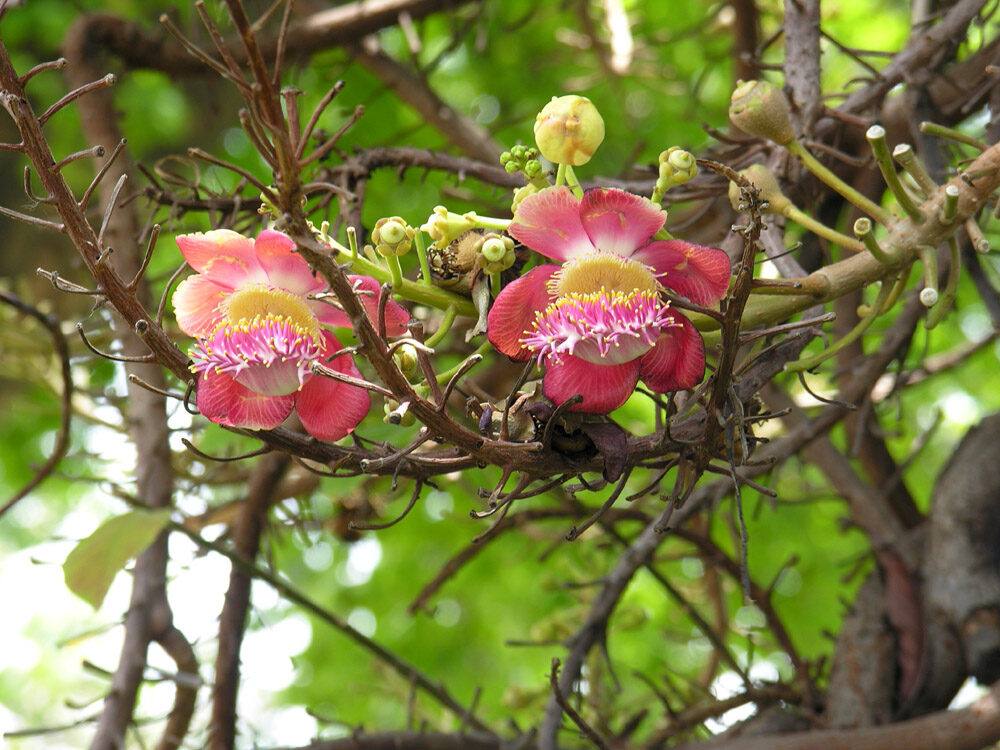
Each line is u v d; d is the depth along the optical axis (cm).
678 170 57
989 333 145
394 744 103
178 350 55
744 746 96
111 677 98
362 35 145
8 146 52
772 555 218
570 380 55
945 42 91
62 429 101
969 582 103
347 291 50
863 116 94
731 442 58
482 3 153
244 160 215
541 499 155
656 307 55
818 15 88
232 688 112
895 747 93
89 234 53
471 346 125
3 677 366
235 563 101
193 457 127
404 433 95
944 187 62
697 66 212
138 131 228
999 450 107
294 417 98
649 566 114
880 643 107
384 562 250
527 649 252
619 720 137
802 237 92
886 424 159
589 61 201
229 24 142
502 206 110
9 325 136
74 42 124
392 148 96
